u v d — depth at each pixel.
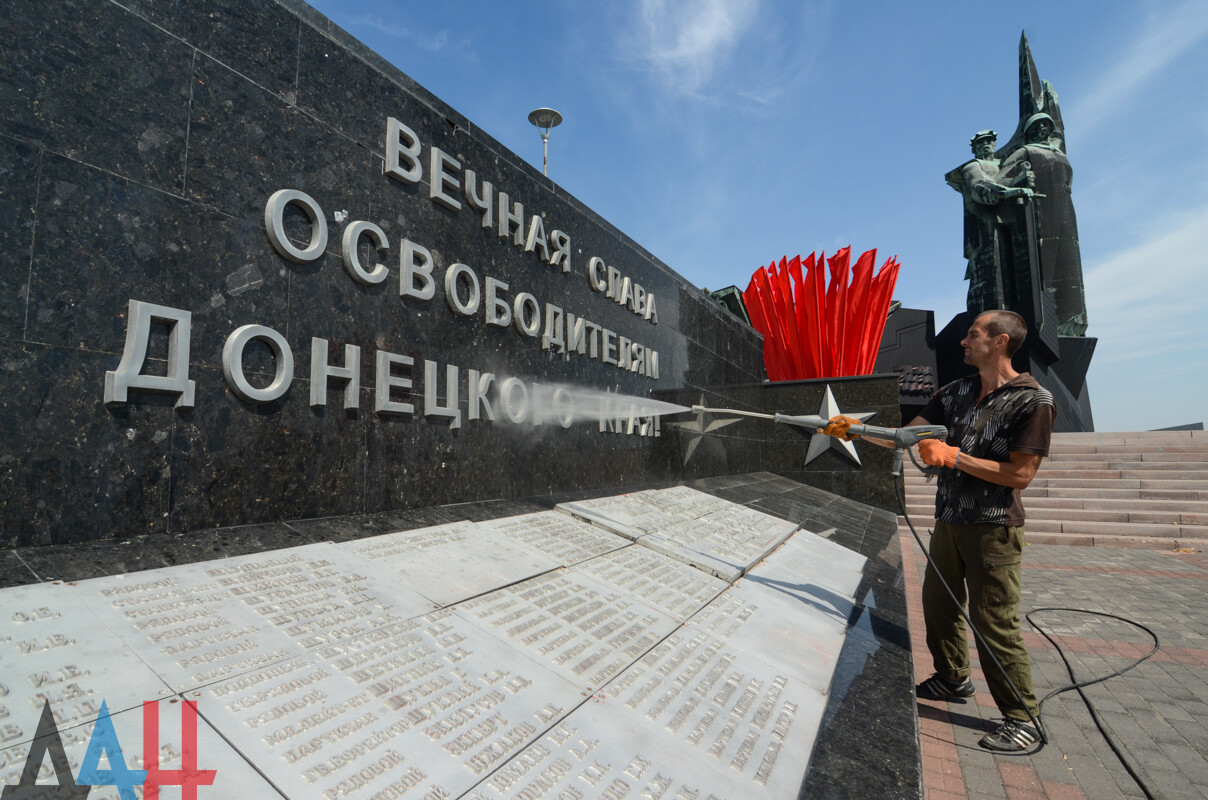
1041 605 6.05
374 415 3.88
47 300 2.50
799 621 3.40
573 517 4.67
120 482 2.67
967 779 2.91
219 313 3.09
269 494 3.25
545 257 5.73
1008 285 24.97
